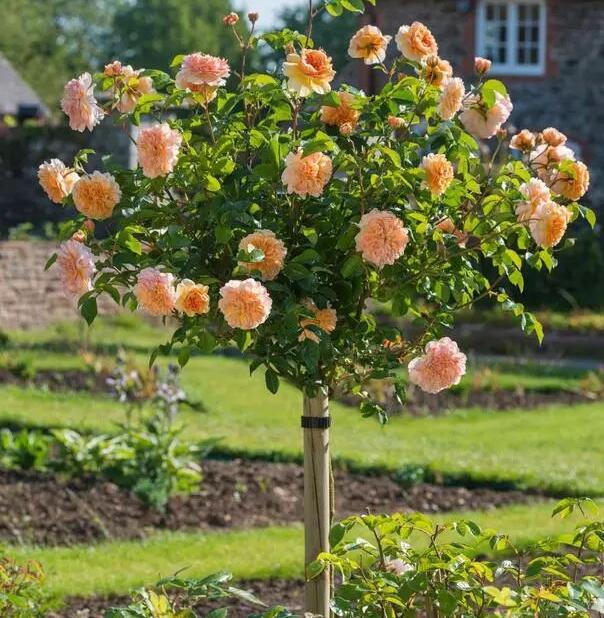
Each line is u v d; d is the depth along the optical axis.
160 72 4.89
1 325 20.30
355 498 10.20
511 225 4.68
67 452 10.15
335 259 4.63
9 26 75.19
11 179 29.22
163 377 15.09
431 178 4.43
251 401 15.02
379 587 4.29
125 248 4.56
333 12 4.94
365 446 12.37
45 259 20.94
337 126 4.64
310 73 4.37
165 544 8.34
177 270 4.50
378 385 15.32
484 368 17.64
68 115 4.73
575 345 20.52
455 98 4.56
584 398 16.30
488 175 4.79
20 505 9.33
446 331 20.88
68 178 4.68
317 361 4.47
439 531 4.48
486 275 21.78
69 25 83.19
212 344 4.52
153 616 4.34
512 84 26.47
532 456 12.05
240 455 11.70
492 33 26.42
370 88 25.02
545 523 8.91
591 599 4.25
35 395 14.60
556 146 4.95
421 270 4.66
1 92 46.34
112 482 10.00
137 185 4.65
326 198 4.58
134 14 80.56
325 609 4.77
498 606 4.34
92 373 16.05
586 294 23.67
